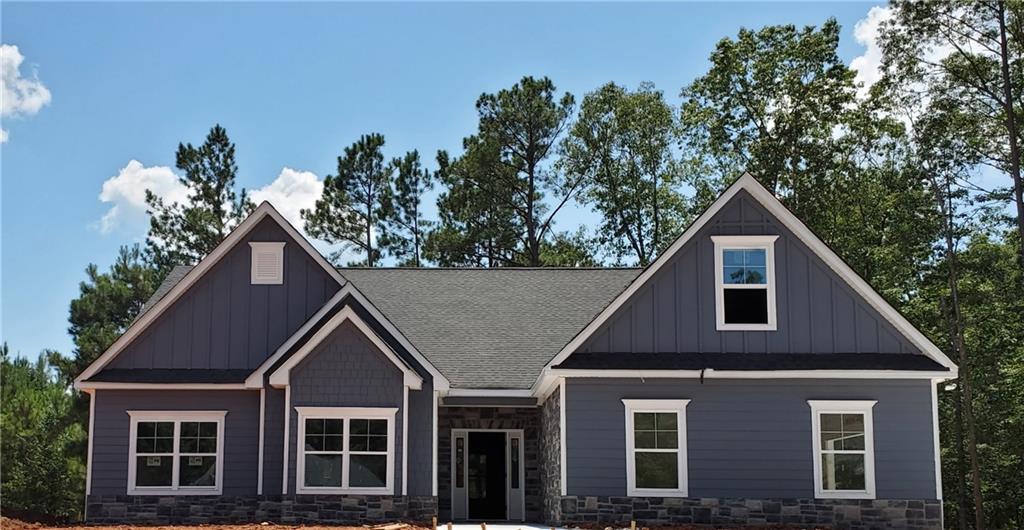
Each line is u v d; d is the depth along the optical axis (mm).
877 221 38938
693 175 45844
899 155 38594
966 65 34344
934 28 34156
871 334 21312
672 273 21531
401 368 21891
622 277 28531
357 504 21516
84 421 34781
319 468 21641
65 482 30141
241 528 19922
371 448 21781
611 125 48375
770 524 20531
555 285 28203
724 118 41844
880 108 38250
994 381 33875
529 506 24828
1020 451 33750
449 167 48781
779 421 20859
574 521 20594
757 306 21453
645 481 20797
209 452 23141
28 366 55906
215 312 23875
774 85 41062
